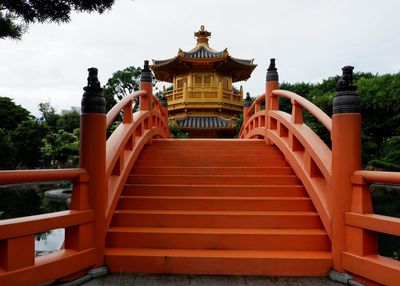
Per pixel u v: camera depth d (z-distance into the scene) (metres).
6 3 4.25
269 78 7.50
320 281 3.58
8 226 2.86
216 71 23.28
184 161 6.37
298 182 5.49
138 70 32.50
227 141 7.65
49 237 10.27
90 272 3.60
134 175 5.61
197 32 25.11
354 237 3.56
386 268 3.18
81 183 3.69
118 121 25.78
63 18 4.49
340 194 3.72
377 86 15.84
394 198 12.59
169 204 4.82
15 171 2.95
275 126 7.36
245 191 5.14
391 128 16.17
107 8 4.43
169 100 24.41
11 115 36.03
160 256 3.79
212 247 4.08
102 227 3.83
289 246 4.06
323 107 16.30
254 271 3.75
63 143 25.28
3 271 2.87
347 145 3.71
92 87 3.91
